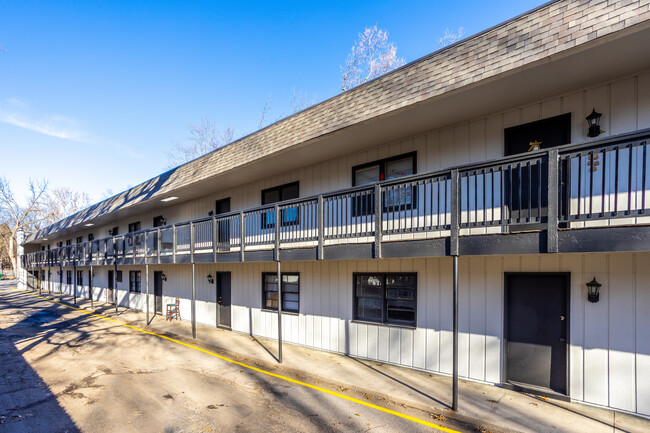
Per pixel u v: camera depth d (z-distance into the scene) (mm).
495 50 5441
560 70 5156
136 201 15641
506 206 6430
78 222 22000
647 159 5156
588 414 5258
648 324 5148
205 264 13781
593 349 5566
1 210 55812
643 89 5246
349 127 7266
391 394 6125
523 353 6309
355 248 6910
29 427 5215
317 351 9312
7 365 8570
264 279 11242
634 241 4188
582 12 4680
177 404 6012
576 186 5715
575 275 5781
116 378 7453
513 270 6387
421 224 7500
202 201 14203
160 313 16781
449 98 6004
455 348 5477
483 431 4945
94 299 24656
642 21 4055
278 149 8789
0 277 56875
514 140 6535
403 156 7941
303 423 5242
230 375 7594
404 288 7902
